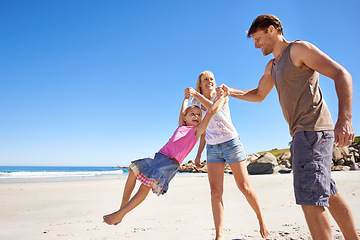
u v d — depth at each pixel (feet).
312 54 6.37
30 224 13.39
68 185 36.55
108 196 24.99
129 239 9.93
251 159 93.56
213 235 10.14
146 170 8.36
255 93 9.45
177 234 10.43
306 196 6.24
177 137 9.28
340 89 5.75
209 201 20.11
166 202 20.02
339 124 5.54
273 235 9.55
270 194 21.89
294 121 6.89
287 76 6.96
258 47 7.98
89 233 11.19
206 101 10.03
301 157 6.49
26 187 33.19
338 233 9.07
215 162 10.55
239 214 13.92
